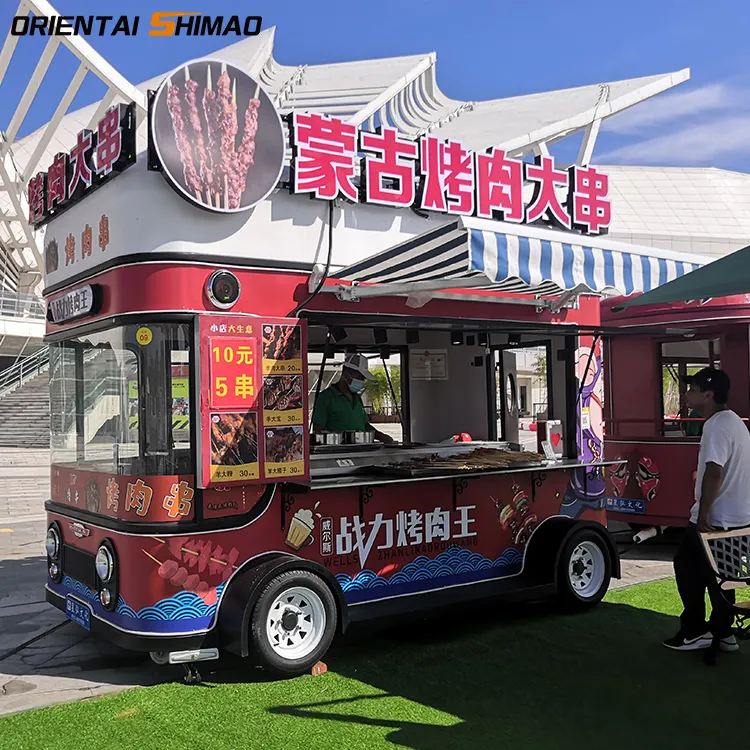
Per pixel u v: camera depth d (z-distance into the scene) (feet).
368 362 22.18
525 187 19.40
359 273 15.71
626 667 15.16
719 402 15.47
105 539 15.11
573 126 104.12
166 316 14.38
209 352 14.52
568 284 13.91
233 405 14.74
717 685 14.12
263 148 15.25
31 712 13.08
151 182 14.49
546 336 21.24
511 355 22.81
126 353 14.65
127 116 14.34
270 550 15.30
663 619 18.52
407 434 23.48
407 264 14.30
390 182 17.24
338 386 21.07
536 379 22.58
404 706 13.23
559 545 18.86
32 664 16.11
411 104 126.31
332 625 15.26
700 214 173.99
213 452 14.46
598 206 20.72
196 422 14.42
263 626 14.25
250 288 15.30
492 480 18.89
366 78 121.49
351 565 16.47
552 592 18.71
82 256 16.63
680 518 26.43
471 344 23.66
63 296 17.49
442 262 13.71
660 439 27.04
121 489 14.71
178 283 14.51
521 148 102.83
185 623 14.24
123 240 14.64
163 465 14.30
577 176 20.30
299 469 15.46
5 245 132.98
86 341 16.67
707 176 184.03
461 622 18.58
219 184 14.71
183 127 14.33
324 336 20.34
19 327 101.45
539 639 17.04
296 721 12.59
